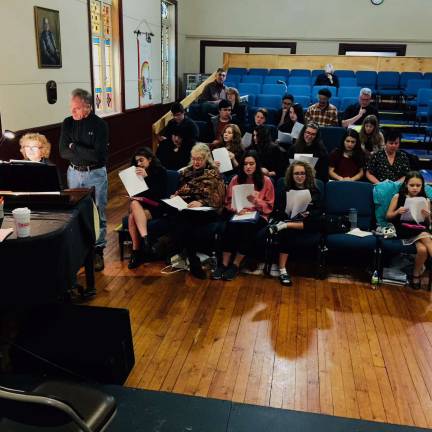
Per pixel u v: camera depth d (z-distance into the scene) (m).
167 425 2.13
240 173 3.89
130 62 7.95
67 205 2.65
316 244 3.64
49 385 1.68
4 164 2.64
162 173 3.97
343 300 3.41
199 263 3.74
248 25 10.91
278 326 3.03
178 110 4.80
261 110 5.35
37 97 4.93
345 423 2.18
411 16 10.37
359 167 4.44
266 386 2.45
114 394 2.31
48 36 5.04
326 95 5.93
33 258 2.23
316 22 10.69
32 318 2.57
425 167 6.42
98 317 2.55
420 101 7.70
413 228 3.56
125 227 3.94
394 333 2.97
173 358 2.67
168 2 9.82
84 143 3.66
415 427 2.17
